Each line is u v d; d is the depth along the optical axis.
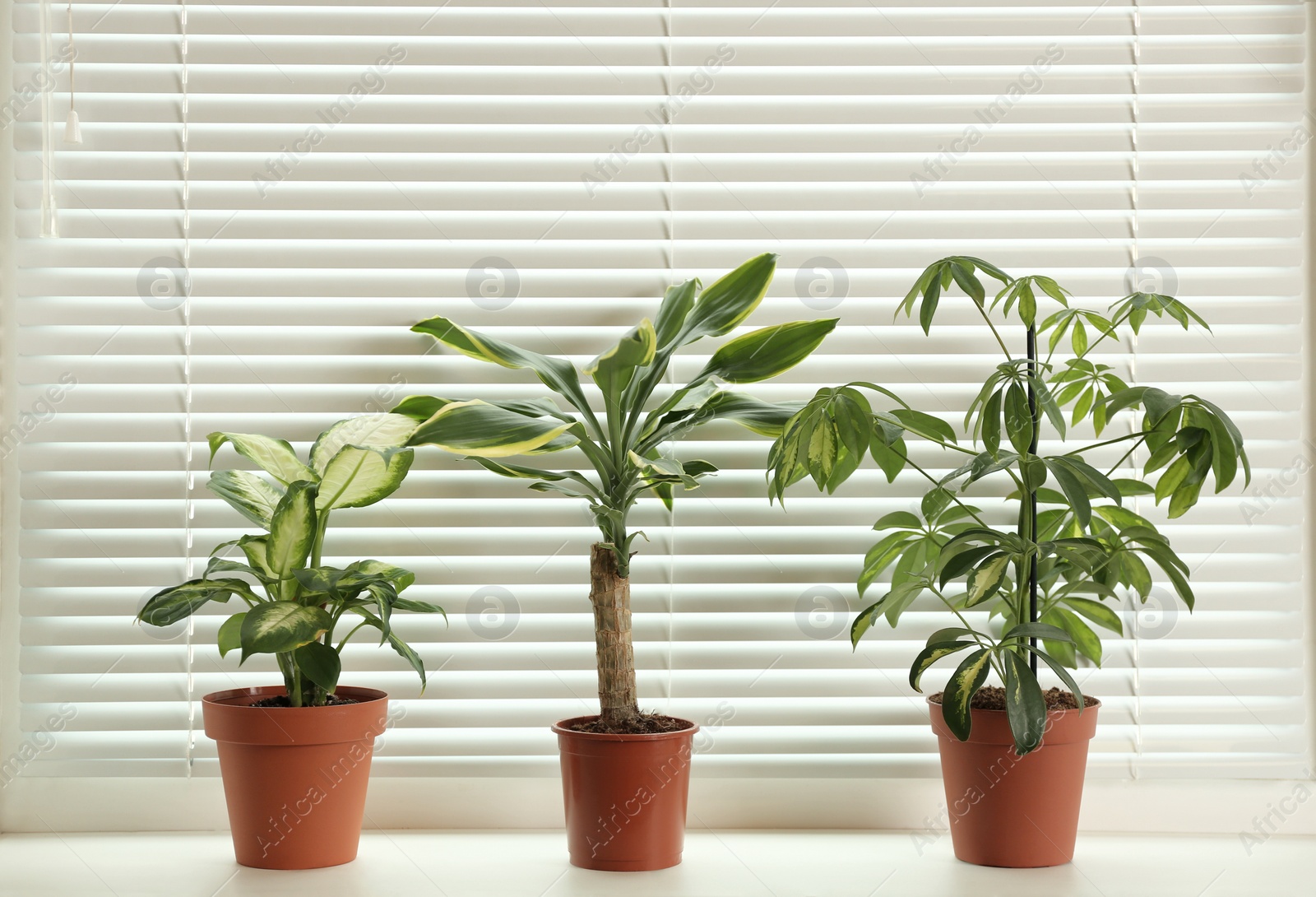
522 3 1.65
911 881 1.35
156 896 1.29
